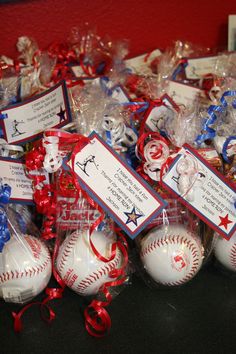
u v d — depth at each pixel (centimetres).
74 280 44
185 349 41
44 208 46
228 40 67
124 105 52
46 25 67
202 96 58
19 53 67
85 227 46
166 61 62
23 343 42
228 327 43
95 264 44
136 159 49
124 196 44
